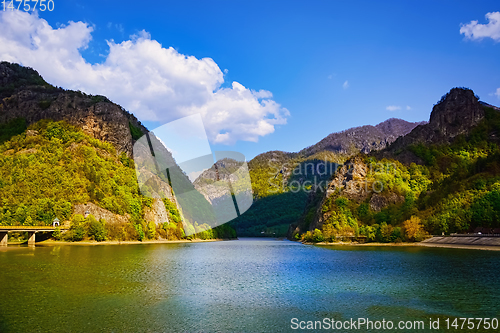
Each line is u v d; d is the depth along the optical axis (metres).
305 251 129.12
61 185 157.12
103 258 89.88
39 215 139.62
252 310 43.12
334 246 157.25
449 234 149.12
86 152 179.12
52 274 63.50
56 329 34.44
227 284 58.69
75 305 42.97
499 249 118.69
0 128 195.75
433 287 57.75
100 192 162.25
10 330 33.91
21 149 181.00
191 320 38.62
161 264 81.25
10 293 48.16
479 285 59.56
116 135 197.50
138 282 57.91
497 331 36.38
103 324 36.38
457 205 155.38
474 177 174.25
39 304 42.94
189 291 52.31
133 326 36.09
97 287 53.19
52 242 134.88
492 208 140.38
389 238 160.75
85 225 143.25
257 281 62.09
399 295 51.84
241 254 112.38
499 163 183.88
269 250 131.62
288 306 45.25
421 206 184.50
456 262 90.62
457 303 47.31
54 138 183.75
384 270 77.06
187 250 121.25
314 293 52.84
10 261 80.06
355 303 47.22
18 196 145.38
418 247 142.12
